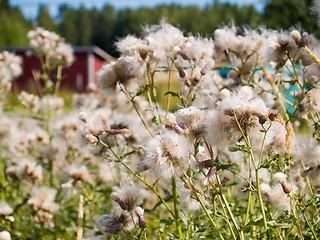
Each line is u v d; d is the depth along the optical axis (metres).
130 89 3.45
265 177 3.07
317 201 2.78
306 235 2.80
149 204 4.37
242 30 4.35
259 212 3.22
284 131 2.81
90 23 94.56
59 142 5.77
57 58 6.30
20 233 4.55
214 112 2.53
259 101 2.48
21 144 5.89
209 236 2.85
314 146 2.98
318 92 3.00
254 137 2.57
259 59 4.07
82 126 3.34
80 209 3.66
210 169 2.59
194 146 2.63
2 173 5.37
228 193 3.56
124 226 3.05
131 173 3.11
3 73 6.10
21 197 5.33
